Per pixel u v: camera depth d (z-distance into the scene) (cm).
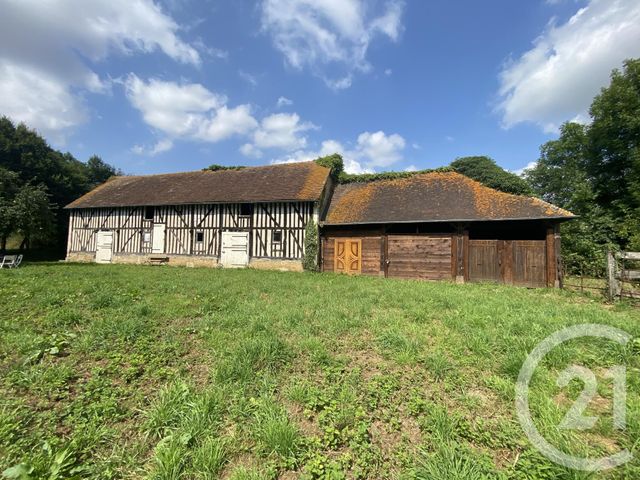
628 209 1689
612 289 786
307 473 201
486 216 1172
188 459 211
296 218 1533
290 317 520
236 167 2106
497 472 199
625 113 1716
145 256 1814
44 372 318
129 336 424
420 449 224
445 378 325
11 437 222
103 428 239
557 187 2556
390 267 1351
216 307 602
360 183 1797
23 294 634
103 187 2277
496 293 857
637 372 335
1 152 2395
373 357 384
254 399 279
